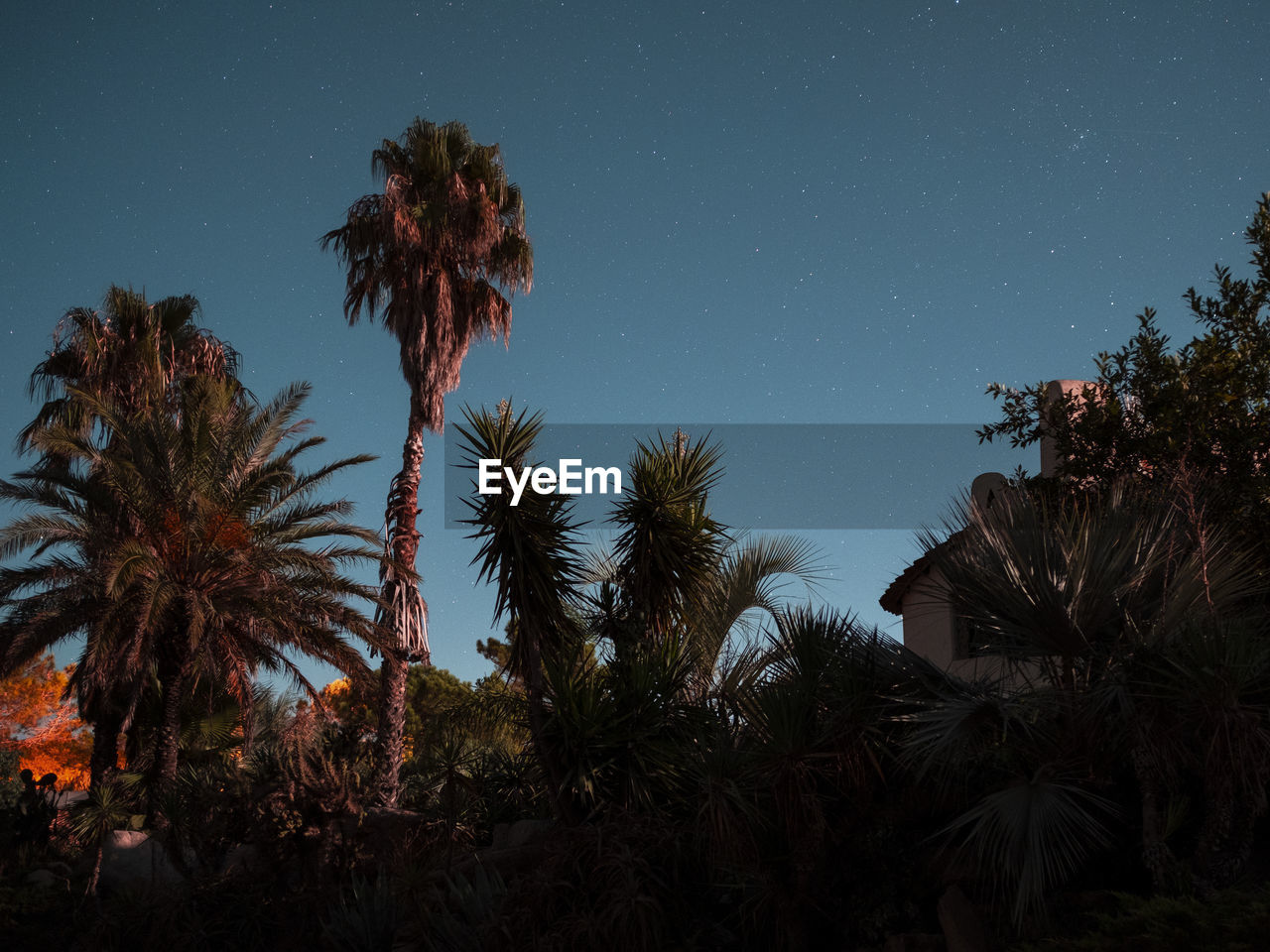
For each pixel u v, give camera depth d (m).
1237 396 10.31
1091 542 7.27
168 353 24.11
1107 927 5.83
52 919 14.23
